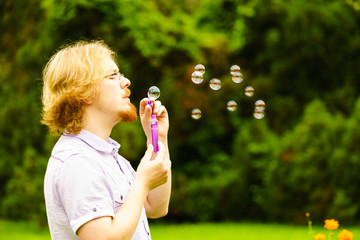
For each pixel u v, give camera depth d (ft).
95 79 5.82
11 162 30.78
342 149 28.96
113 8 31.81
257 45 36.94
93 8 31.60
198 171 35.78
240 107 36.50
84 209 5.12
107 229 5.07
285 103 35.32
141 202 5.35
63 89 5.86
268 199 30.78
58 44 31.17
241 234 26.35
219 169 35.60
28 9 32.07
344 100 33.78
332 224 9.80
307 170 29.35
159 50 33.14
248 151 32.78
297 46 35.19
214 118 35.88
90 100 5.86
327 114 29.99
